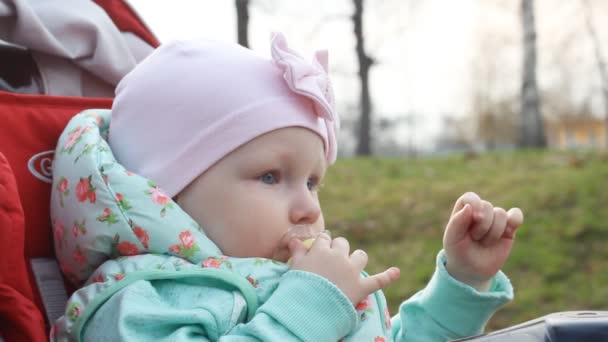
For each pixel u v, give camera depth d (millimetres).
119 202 1207
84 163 1239
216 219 1247
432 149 11766
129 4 1721
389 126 10906
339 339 1177
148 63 1359
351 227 5578
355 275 1189
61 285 1335
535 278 4617
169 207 1221
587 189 5812
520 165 7297
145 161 1285
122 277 1172
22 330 1084
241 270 1200
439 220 5652
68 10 1593
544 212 5527
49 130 1412
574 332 1048
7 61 1538
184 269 1176
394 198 6191
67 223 1253
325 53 1396
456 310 1441
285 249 1248
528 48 11406
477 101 12266
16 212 1100
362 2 9898
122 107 1329
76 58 1576
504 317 4242
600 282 4504
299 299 1131
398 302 4367
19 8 1503
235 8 6406
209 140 1250
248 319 1173
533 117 11391
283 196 1257
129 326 1108
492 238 1407
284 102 1271
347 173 7219
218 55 1318
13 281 1100
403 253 5090
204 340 1111
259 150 1245
